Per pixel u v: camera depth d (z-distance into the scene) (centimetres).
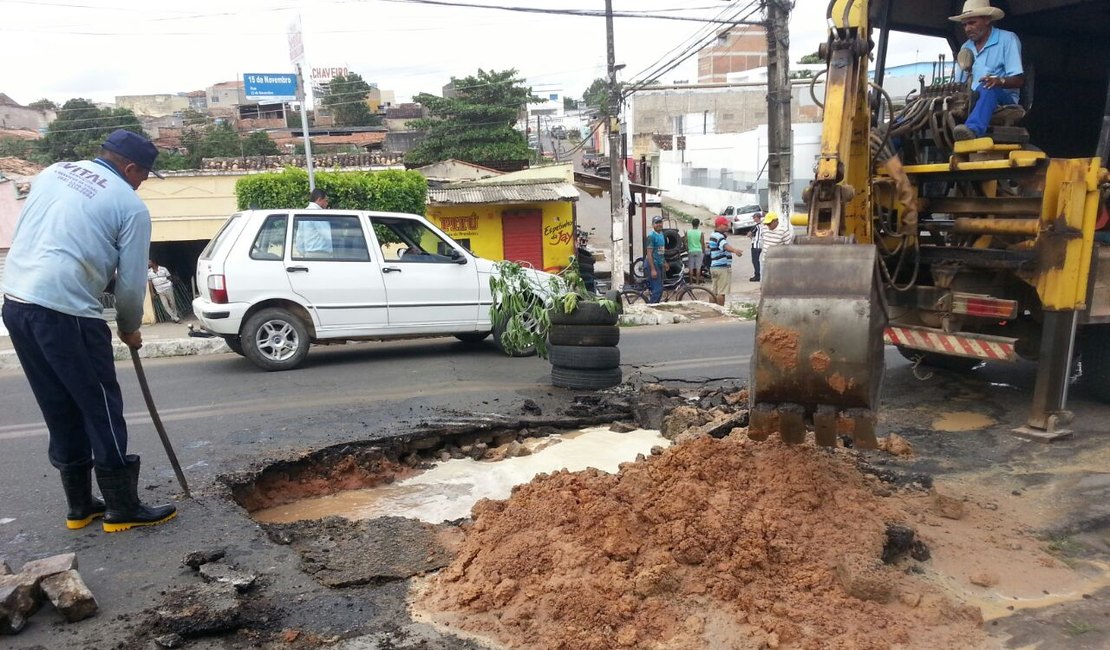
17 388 822
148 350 979
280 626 320
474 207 2391
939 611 328
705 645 305
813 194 422
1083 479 484
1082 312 555
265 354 844
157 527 412
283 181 1797
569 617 318
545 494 396
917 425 602
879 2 638
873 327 351
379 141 4069
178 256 2150
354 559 376
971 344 573
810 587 335
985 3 575
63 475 404
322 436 576
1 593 307
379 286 870
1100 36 661
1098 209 554
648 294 1738
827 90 449
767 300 361
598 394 702
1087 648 312
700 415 606
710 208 4375
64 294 362
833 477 405
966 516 429
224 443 566
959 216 610
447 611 332
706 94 5309
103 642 303
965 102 573
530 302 809
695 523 357
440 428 591
